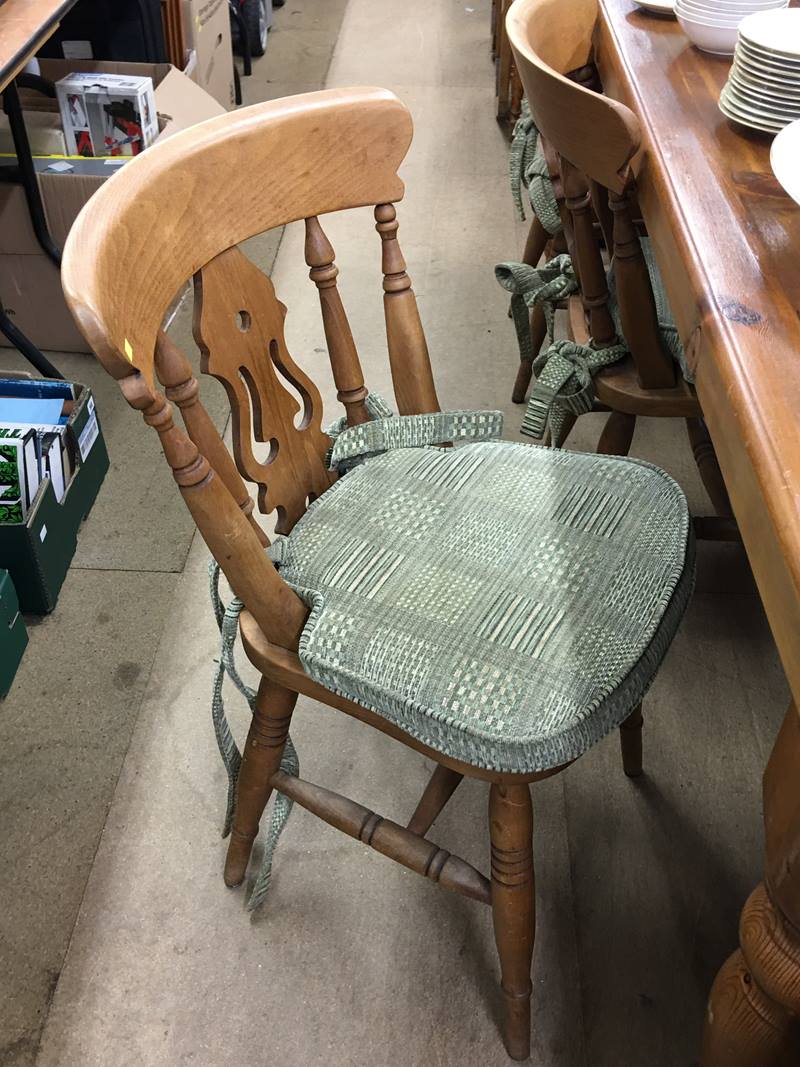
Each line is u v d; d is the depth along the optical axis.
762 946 0.73
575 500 1.03
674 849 1.30
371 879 1.28
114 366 0.69
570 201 1.23
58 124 2.19
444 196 2.82
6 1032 1.14
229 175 0.88
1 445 1.51
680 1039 1.12
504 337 2.28
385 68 3.58
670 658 1.54
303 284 2.46
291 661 0.96
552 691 0.84
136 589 1.67
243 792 1.16
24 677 1.53
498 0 3.18
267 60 3.64
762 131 1.07
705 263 0.87
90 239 0.73
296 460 1.05
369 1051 1.12
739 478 0.71
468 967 1.19
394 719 0.89
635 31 1.37
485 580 0.94
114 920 1.24
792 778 0.69
